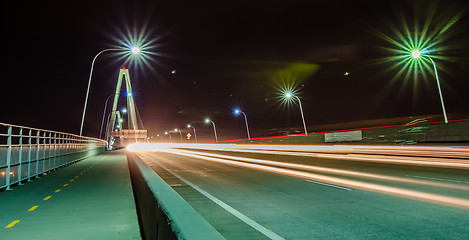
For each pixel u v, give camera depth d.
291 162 20.00
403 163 17.19
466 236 4.59
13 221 5.98
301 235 4.85
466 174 11.97
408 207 6.64
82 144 28.28
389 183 10.11
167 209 2.69
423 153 20.70
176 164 21.56
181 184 11.17
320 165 17.42
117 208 7.14
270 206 7.15
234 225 5.50
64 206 7.35
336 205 7.06
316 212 6.42
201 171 16.03
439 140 27.38
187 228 2.06
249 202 7.68
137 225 5.76
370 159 20.47
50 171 16.06
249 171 15.51
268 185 10.56
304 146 34.41
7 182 9.84
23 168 11.53
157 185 4.26
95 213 6.66
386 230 5.00
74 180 12.38
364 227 5.21
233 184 11.00
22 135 11.46
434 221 5.47
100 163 22.97
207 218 6.05
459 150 19.95
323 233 4.94
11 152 10.27
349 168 15.30
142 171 6.45
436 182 10.05
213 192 9.30
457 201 7.13
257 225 5.49
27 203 7.68
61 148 18.81
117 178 13.08
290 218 5.97
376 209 6.55
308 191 9.12
